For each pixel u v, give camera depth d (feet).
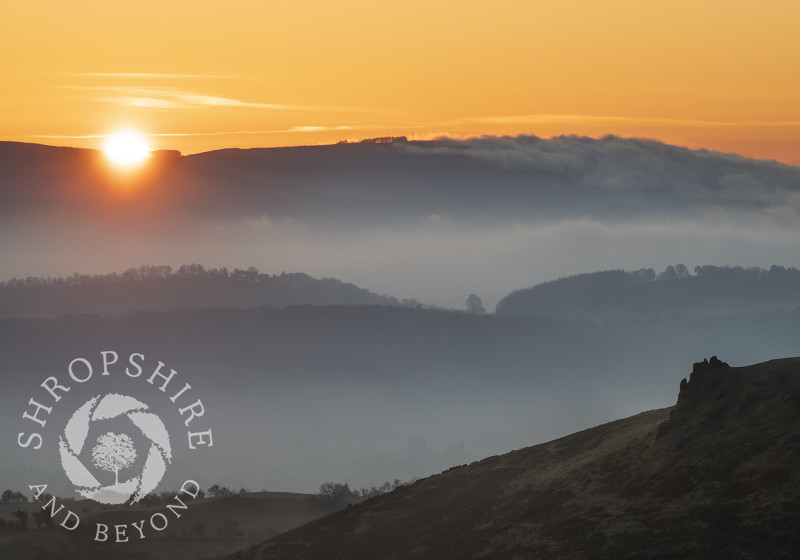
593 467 463.01
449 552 433.89
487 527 447.42
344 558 480.23
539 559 388.57
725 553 333.62
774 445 378.32
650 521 376.48
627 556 356.38
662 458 419.74
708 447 402.52
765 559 322.55
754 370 443.32
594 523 396.78
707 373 450.30
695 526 356.79
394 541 479.00
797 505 341.41
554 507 434.71
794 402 401.49
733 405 422.00
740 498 360.69
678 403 454.40
